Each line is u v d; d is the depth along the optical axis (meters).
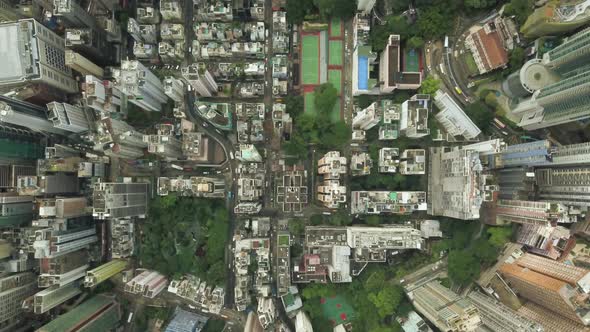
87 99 126.31
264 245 137.62
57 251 123.62
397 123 139.62
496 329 119.56
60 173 134.88
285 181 130.62
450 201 134.88
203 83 131.88
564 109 121.50
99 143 127.81
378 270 141.12
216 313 142.50
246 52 143.38
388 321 142.62
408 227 139.25
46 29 129.50
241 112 137.38
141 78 123.31
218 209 143.88
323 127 143.75
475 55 143.25
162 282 141.50
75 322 125.56
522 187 131.50
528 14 136.88
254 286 141.38
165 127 137.12
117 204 126.00
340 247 138.12
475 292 141.38
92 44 137.00
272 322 134.88
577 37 116.56
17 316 135.25
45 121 135.62
